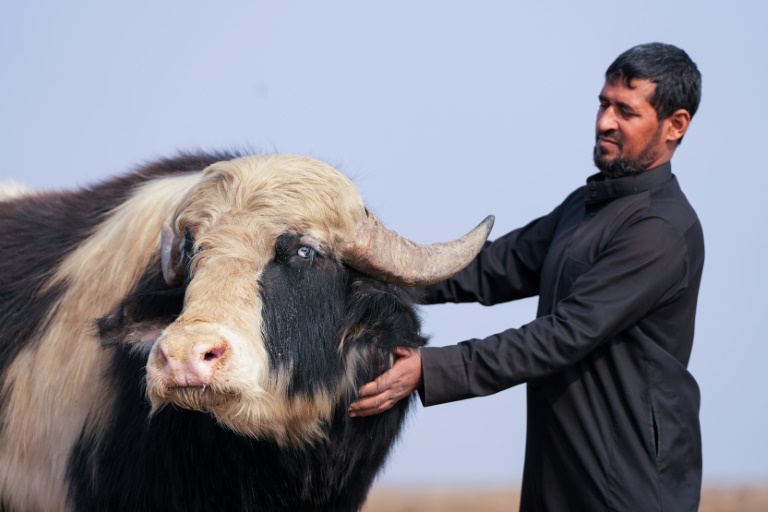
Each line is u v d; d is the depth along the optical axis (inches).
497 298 419.2
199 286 319.9
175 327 304.0
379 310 349.4
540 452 370.9
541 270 402.0
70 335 399.5
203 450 357.7
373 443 377.7
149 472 359.3
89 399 383.2
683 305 363.6
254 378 311.0
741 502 1823.3
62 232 438.0
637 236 353.1
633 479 348.2
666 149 369.4
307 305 339.9
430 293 417.4
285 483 367.9
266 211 340.5
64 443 390.3
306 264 342.0
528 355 342.3
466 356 346.0
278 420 337.7
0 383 417.1
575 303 347.3
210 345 297.6
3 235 453.7
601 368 358.0
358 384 359.9
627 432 351.6
